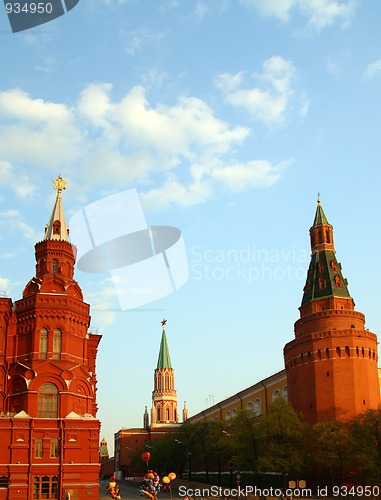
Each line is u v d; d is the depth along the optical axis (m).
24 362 84.62
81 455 80.81
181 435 147.00
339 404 102.56
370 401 103.56
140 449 173.12
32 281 90.25
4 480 78.06
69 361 85.38
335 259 118.50
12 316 87.75
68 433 81.19
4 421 79.88
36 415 81.38
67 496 77.56
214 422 129.25
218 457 119.88
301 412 103.31
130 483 160.62
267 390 133.38
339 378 104.19
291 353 112.88
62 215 97.50
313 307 114.25
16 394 83.00
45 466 79.25
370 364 106.50
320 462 89.44
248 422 101.12
